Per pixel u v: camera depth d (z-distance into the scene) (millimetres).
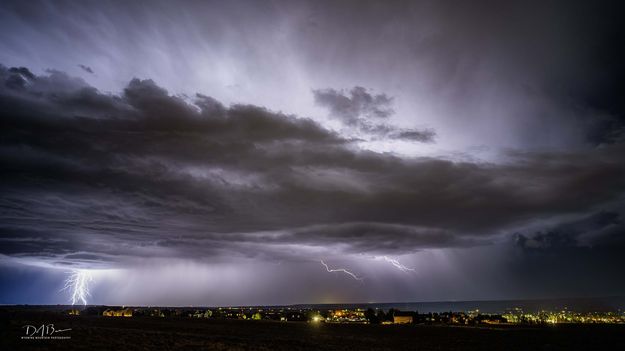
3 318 39938
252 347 33250
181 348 29859
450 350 36125
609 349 35969
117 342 30484
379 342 42219
